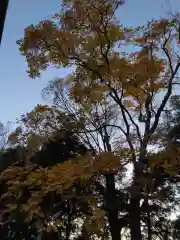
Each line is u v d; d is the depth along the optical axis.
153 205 21.33
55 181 8.70
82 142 20.53
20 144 13.48
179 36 13.00
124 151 9.80
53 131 13.55
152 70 11.17
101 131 15.35
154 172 10.25
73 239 20.98
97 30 11.16
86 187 12.01
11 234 22.50
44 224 10.23
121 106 12.48
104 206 14.32
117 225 19.64
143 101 12.69
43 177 8.82
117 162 9.29
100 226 10.12
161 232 23.41
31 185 8.81
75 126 14.02
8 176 9.27
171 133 12.73
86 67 11.30
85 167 8.95
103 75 11.45
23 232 21.97
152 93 12.47
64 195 9.98
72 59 11.15
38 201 8.69
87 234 11.79
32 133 13.22
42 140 13.29
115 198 17.28
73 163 9.28
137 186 10.38
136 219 11.30
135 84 11.61
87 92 12.09
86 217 10.17
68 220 20.09
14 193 9.19
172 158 9.45
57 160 20.11
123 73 11.16
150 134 11.22
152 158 9.68
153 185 11.19
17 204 9.11
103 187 16.39
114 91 12.05
